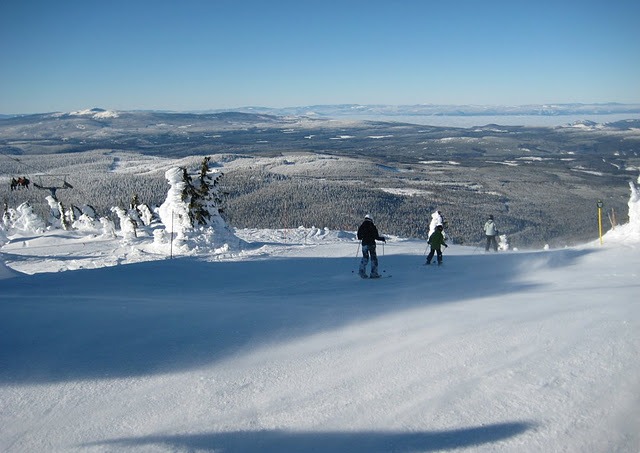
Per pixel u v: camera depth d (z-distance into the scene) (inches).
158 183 6555.1
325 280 462.9
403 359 205.2
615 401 165.3
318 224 4087.1
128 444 142.9
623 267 468.8
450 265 552.4
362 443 144.9
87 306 278.7
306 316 272.7
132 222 1091.9
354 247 803.4
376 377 187.5
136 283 437.4
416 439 146.6
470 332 239.5
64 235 1194.6
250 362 202.2
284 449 141.9
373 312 286.7
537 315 269.9
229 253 755.4
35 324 237.8
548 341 222.2
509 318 265.4
